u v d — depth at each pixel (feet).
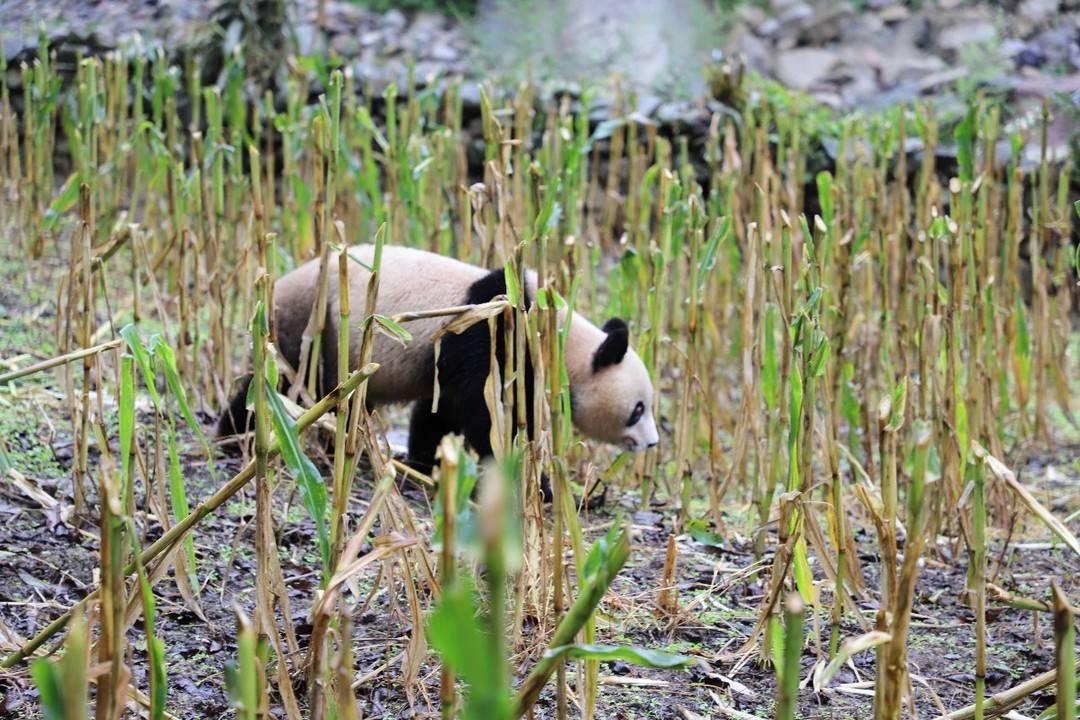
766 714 12.03
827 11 47.83
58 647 10.91
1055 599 8.04
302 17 44.34
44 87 25.61
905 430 17.21
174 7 36.63
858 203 24.08
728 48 45.50
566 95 26.08
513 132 33.32
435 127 27.94
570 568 14.44
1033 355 23.70
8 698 10.88
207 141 23.79
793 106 33.94
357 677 12.03
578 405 18.48
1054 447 23.70
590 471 16.39
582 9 44.65
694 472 21.66
